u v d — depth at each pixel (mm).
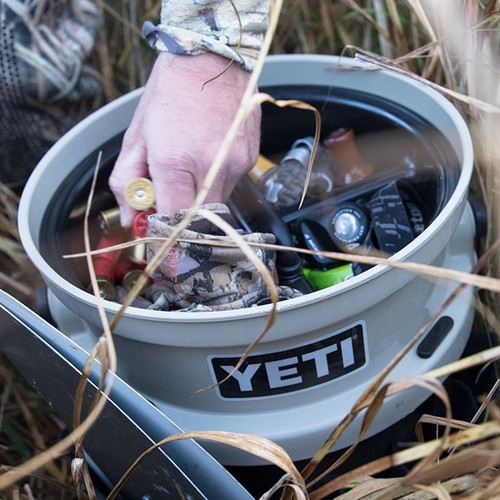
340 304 692
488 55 895
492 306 1011
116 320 564
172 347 736
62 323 888
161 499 789
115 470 846
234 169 841
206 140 807
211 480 660
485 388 962
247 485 880
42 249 871
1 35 1097
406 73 813
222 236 755
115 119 1028
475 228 907
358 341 756
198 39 808
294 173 970
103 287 903
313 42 1413
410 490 638
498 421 532
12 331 761
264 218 865
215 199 846
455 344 836
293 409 790
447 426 535
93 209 1005
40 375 830
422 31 1183
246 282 763
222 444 799
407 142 969
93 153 1012
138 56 1449
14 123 1162
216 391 776
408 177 942
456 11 882
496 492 556
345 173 1023
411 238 850
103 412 690
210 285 750
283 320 682
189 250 739
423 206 939
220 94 822
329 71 1042
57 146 967
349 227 882
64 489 960
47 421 1202
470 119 1019
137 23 1434
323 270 888
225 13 821
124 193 866
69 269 870
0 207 1351
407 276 725
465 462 531
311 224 901
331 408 785
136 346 769
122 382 685
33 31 1111
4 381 1229
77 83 1165
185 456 665
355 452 852
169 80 821
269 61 1054
